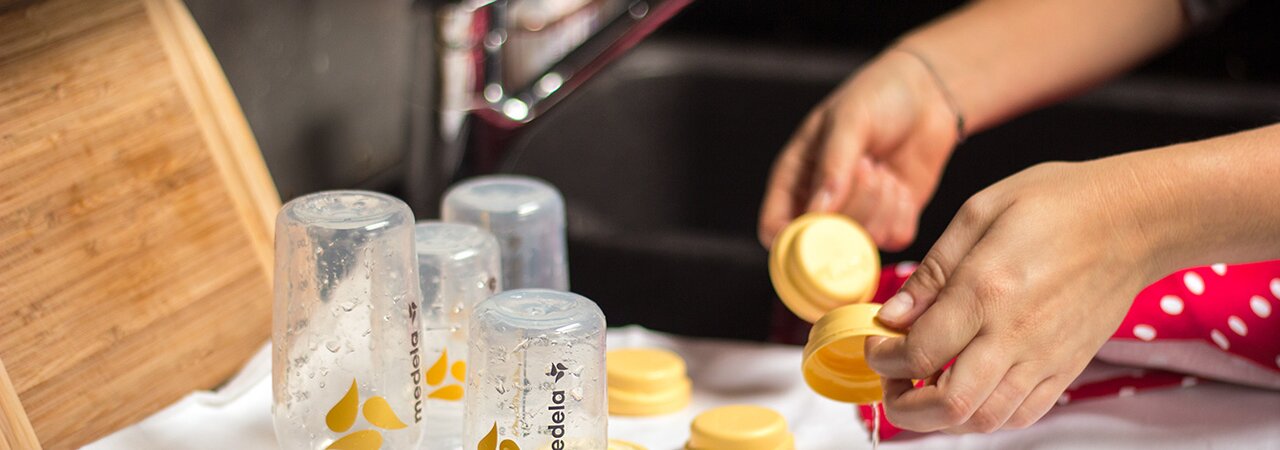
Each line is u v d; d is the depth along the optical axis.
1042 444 1.01
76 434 0.97
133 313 1.00
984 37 1.21
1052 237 0.88
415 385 0.93
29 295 0.96
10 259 0.95
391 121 1.47
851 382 0.96
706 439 0.99
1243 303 1.04
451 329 0.98
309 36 1.34
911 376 0.89
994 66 1.21
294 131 1.34
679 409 1.05
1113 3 1.22
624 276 1.32
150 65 1.03
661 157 1.62
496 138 1.34
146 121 1.02
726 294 1.32
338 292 0.91
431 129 1.30
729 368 1.09
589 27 1.44
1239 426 1.03
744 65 1.61
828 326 0.92
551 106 1.39
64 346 0.97
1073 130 1.57
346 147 1.41
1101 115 1.56
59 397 0.97
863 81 1.19
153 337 1.01
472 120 1.32
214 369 1.05
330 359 0.91
